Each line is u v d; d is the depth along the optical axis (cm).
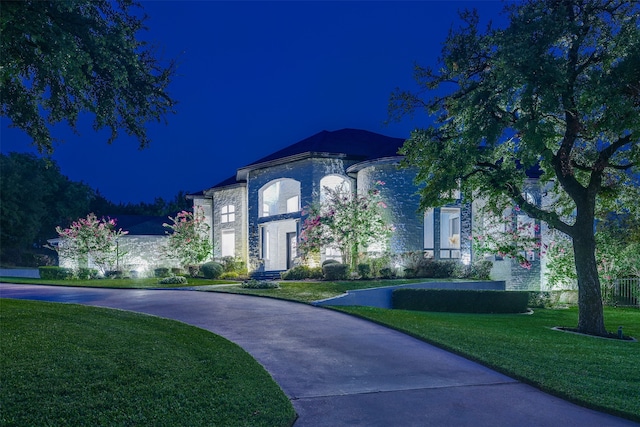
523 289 2270
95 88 980
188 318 1265
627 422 612
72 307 1291
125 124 1039
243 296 1703
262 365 824
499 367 834
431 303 1864
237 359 829
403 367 844
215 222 3306
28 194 5178
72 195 6169
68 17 816
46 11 783
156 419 564
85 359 775
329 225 2323
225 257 3005
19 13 732
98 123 988
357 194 2462
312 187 2550
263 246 2906
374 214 2347
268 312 1359
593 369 855
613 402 667
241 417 579
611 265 2209
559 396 707
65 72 805
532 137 1152
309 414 616
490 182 1444
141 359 790
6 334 916
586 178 1596
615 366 886
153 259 3644
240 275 2731
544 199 2483
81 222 2972
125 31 910
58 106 1016
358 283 2030
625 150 1412
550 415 630
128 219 4175
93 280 2598
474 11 1341
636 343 1227
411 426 582
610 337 1325
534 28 1190
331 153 2552
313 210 2425
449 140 1441
